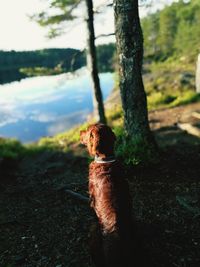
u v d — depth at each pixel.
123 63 2.90
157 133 4.80
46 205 2.63
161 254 1.78
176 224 2.06
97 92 5.25
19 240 2.14
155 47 22.39
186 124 4.70
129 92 2.94
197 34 22.97
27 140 9.96
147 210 2.26
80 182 3.01
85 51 5.32
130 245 1.24
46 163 4.27
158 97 7.70
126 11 2.76
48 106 14.76
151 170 2.83
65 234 2.14
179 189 2.48
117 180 1.27
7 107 15.27
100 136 1.27
